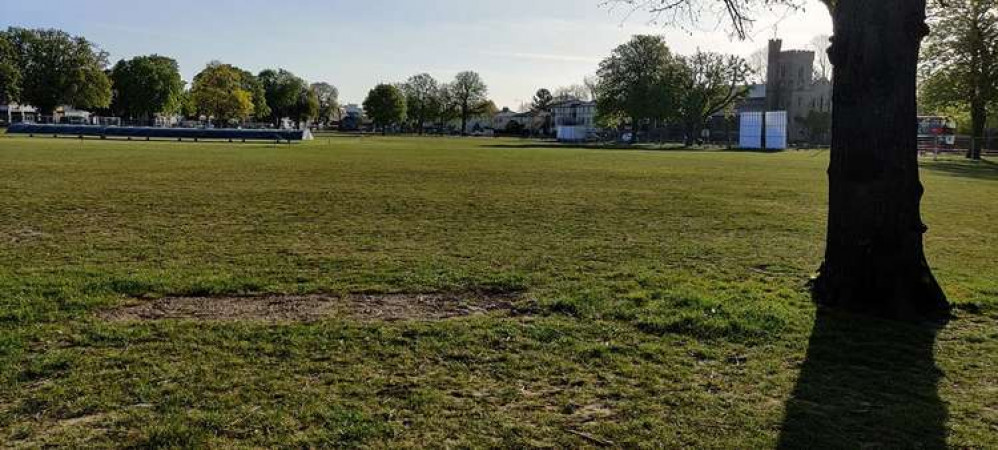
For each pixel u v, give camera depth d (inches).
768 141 2974.9
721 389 197.9
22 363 205.3
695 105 3412.9
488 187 862.5
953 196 848.3
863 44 273.1
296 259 376.8
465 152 2047.2
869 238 279.9
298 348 224.2
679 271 359.6
